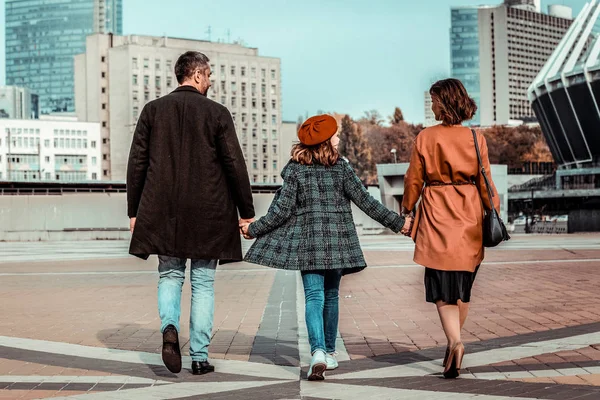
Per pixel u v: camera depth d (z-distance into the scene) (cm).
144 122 555
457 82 552
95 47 14412
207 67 572
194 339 556
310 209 544
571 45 11094
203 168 547
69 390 500
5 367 584
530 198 10606
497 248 2438
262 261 545
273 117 15625
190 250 541
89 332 777
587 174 10162
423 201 550
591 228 9988
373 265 1784
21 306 1030
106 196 4294
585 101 10056
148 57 14162
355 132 13688
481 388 486
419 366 570
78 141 14438
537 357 591
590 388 477
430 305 984
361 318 861
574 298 1020
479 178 543
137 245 545
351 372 553
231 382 522
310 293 543
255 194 4728
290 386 506
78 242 3866
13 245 3512
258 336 741
